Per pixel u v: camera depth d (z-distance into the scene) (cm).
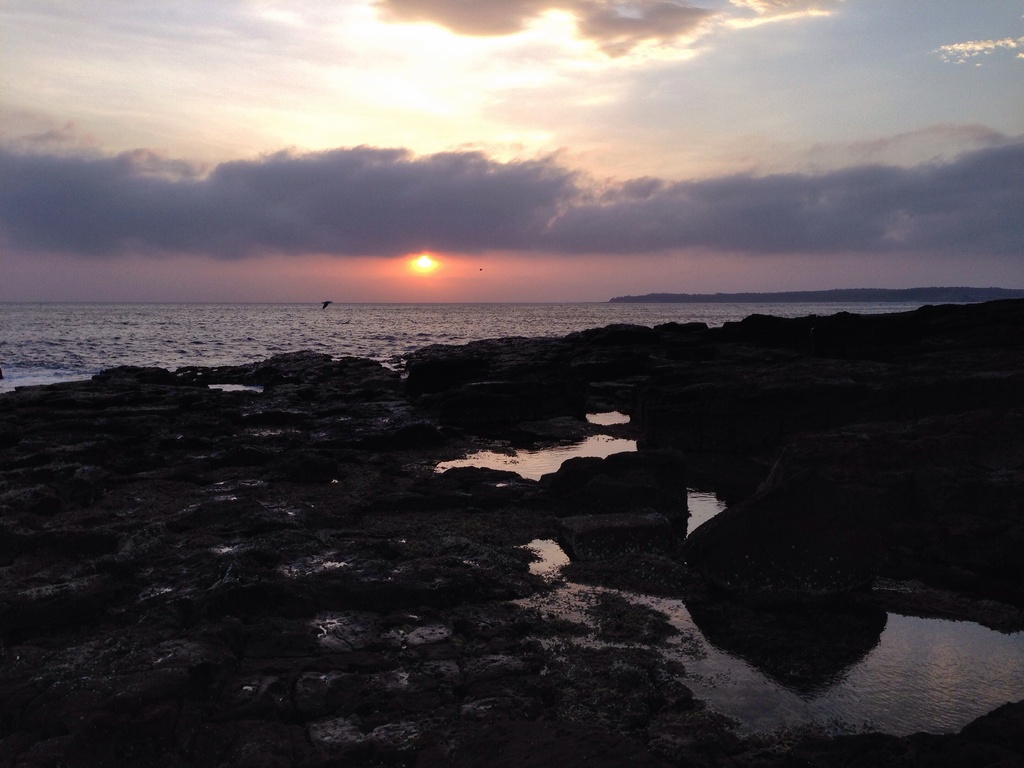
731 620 992
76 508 1428
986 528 1182
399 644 857
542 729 648
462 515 1469
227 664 762
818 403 2058
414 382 3388
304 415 2531
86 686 683
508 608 1005
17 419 2266
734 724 724
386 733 670
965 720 740
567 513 1481
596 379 3825
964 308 3034
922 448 1423
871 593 1084
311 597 938
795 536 1100
